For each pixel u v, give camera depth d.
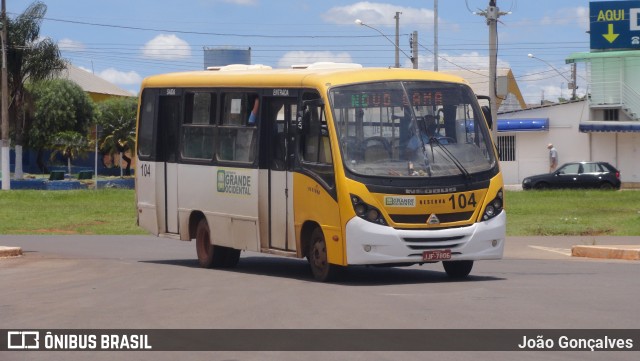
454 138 15.65
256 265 20.00
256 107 17.48
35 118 80.00
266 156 17.22
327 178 15.33
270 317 12.01
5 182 55.41
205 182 18.91
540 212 34.25
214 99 18.73
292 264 20.31
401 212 14.86
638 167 56.00
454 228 15.11
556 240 25.33
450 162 15.28
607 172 49.62
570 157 57.34
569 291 13.82
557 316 11.55
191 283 16.05
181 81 19.72
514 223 30.41
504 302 12.79
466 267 16.27
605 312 11.82
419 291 14.22
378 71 15.88
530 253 22.02
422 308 12.39
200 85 19.14
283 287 15.12
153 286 15.68
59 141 78.62
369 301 13.16
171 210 20.09
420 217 14.95
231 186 18.08
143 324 11.77
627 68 56.44
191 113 19.48
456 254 15.08
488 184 15.42
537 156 58.00
